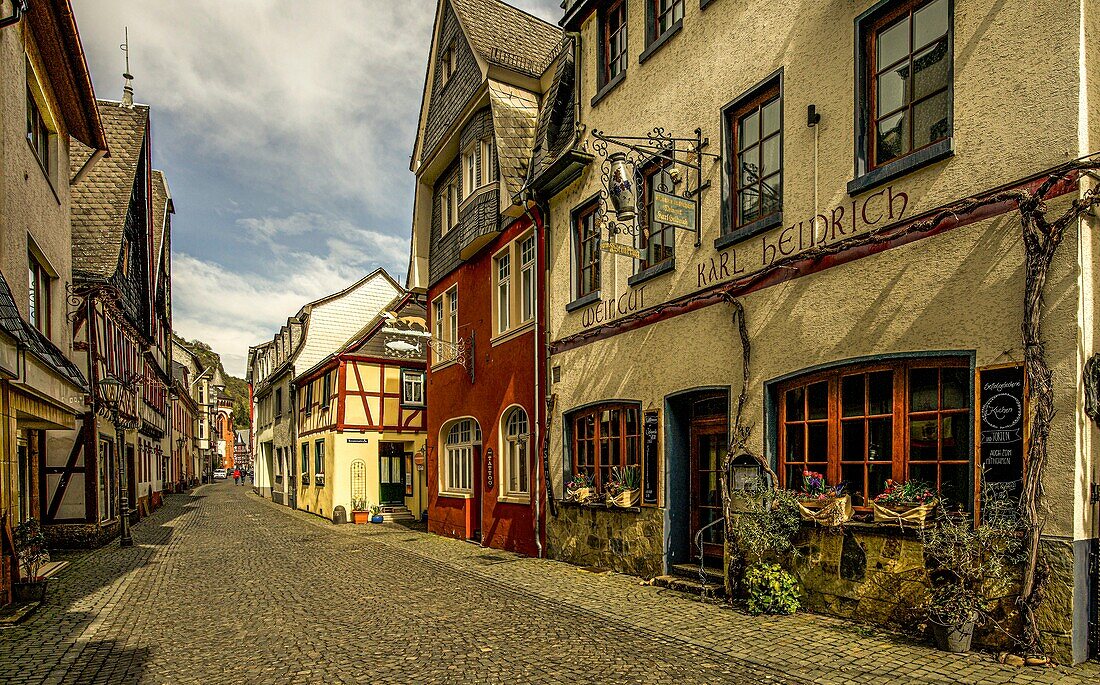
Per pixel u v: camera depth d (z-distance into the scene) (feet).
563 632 20.95
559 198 37.29
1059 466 15.46
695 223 26.17
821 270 21.38
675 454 28.12
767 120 24.34
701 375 26.27
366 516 66.95
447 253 52.70
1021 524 15.81
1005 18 16.94
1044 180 15.88
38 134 37.78
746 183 25.23
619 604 24.34
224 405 264.72
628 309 31.07
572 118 37.42
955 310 17.60
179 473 137.80
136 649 20.39
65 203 41.93
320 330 92.73
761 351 23.45
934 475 18.35
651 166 30.32
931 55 18.85
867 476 20.10
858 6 20.66
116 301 53.78
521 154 42.45
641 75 30.89
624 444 31.27
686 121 27.89
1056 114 15.84
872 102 20.49
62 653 20.02
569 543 34.76
